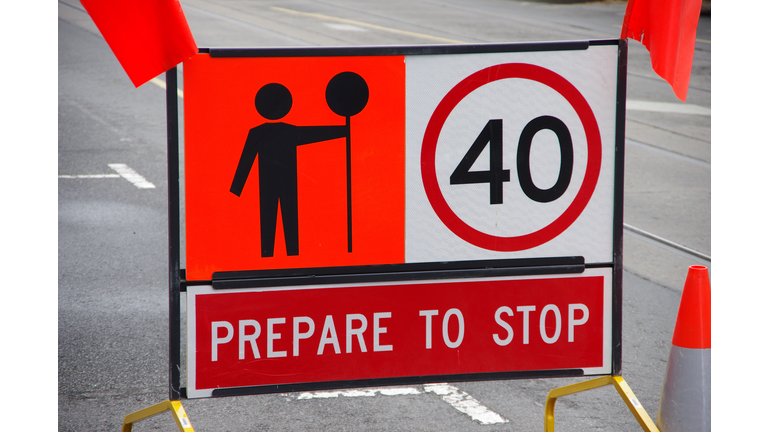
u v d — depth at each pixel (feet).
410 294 15.84
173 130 14.55
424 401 20.25
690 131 49.37
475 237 15.96
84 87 56.54
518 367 16.42
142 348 22.84
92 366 21.70
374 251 15.61
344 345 15.74
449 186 15.71
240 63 14.62
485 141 15.71
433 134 15.49
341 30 81.46
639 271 29.63
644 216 35.40
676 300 27.07
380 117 15.26
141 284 27.32
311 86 14.94
